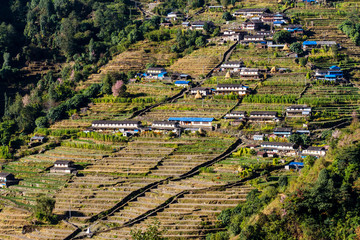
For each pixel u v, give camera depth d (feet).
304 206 546.67
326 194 540.11
